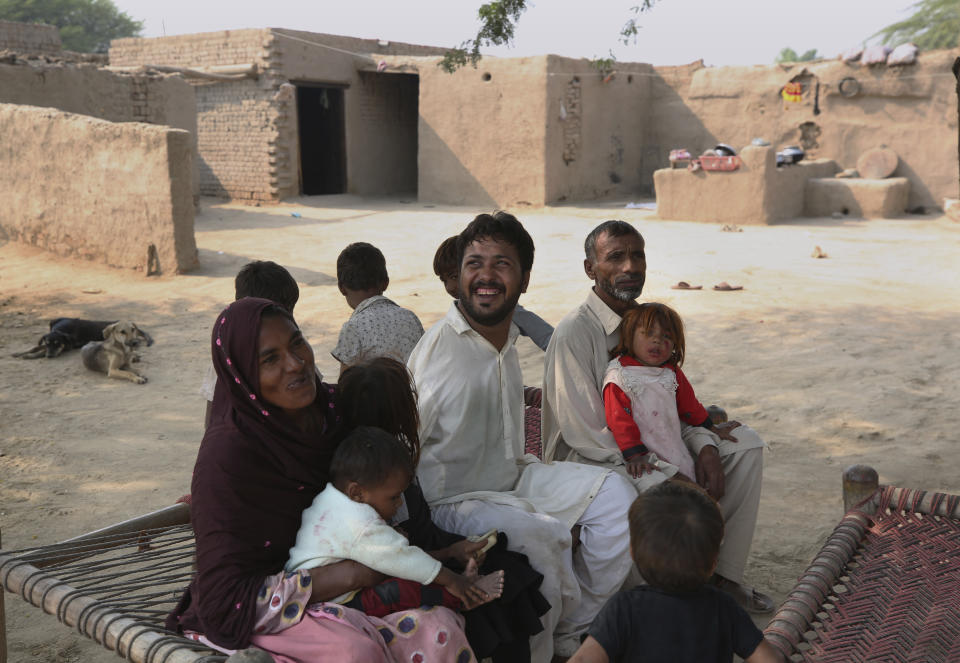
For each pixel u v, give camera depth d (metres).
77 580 2.82
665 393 3.54
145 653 2.28
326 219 18.94
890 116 20.91
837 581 3.08
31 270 12.46
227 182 23.22
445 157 22.64
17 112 13.29
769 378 7.48
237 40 22.30
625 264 3.60
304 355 2.48
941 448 5.81
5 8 50.25
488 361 3.24
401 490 2.49
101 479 5.43
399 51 25.97
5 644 2.97
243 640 2.34
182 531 3.34
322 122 26.25
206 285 11.54
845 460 5.65
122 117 17.67
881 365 7.82
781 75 22.44
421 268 12.82
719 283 11.51
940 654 2.67
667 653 2.21
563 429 3.66
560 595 2.97
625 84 23.95
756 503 3.71
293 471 2.47
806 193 20.34
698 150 24.39
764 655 2.26
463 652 2.51
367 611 2.47
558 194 21.95
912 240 15.92
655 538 2.20
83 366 7.98
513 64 21.16
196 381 7.59
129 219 12.29
